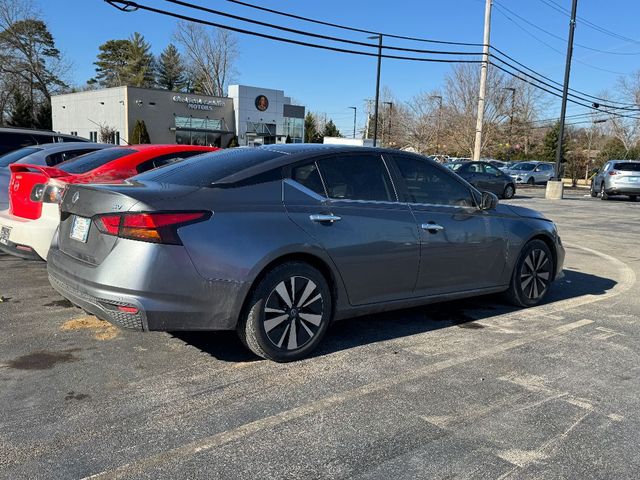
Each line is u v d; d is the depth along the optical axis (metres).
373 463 2.82
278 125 53.62
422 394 3.64
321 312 4.20
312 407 3.42
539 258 5.87
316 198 4.19
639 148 53.50
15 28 56.41
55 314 5.10
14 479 2.60
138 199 3.56
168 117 46.59
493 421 3.30
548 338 4.86
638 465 2.87
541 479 2.73
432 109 60.62
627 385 3.88
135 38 83.38
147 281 3.50
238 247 3.73
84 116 49.03
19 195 5.83
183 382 3.73
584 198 25.14
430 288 4.88
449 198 5.08
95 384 3.66
